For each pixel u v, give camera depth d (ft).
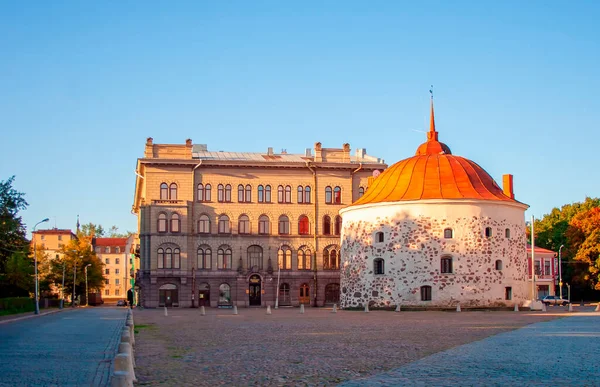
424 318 175.52
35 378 63.62
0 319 202.18
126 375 43.24
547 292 359.46
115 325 159.84
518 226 248.52
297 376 63.05
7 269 322.75
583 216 351.67
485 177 254.27
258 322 160.45
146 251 311.27
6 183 234.79
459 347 88.33
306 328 133.59
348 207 260.42
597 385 56.13
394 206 244.22
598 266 332.60
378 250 246.68
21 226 239.50
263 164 321.73
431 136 285.43
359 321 161.07
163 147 317.22
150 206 310.86
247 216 322.34
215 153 343.46
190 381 60.75
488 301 235.61
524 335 108.99
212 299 314.96
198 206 318.24
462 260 235.61
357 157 356.59
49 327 153.07
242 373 65.57
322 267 323.78
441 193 242.17
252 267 318.45
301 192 327.26
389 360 74.33
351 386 56.65
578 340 98.68
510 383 57.26
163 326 148.25
